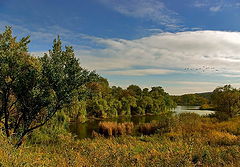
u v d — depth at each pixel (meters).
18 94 10.16
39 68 9.97
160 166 6.76
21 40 10.29
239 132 17.42
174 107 85.62
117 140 15.95
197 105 119.38
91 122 42.38
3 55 9.36
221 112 27.58
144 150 10.37
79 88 10.75
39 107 10.33
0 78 9.52
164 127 22.67
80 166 6.45
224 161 7.34
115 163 6.86
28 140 12.90
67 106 10.77
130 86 103.50
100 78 10.83
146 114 68.69
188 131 18.98
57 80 9.96
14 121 11.33
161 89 100.94
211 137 14.34
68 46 10.71
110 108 57.50
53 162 6.64
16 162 5.22
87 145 11.74
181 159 7.10
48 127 14.70
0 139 6.96
